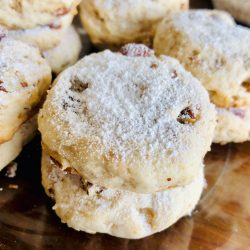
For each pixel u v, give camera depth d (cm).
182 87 15
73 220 14
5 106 15
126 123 13
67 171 14
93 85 15
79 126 13
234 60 17
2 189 16
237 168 18
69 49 19
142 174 13
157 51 18
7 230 15
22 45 16
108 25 20
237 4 23
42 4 16
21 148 16
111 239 15
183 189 15
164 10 20
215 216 16
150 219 15
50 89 15
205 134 14
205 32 18
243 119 17
